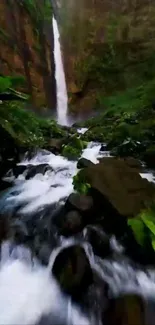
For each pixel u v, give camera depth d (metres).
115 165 2.78
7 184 3.21
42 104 10.05
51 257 2.06
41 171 3.60
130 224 2.02
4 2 8.52
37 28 10.77
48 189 3.12
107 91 10.93
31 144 4.22
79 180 2.62
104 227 2.21
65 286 1.81
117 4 11.79
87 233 2.17
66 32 12.89
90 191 2.42
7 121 3.33
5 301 1.82
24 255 2.18
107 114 7.37
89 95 11.35
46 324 1.69
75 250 1.99
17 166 3.57
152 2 10.88
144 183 2.53
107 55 11.29
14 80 3.41
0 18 8.26
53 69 11.55
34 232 2.35
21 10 9.61
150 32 10.59
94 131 6.00
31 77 9.70
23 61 9.26
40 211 2.61
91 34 11.99
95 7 12.34
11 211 2.64
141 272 1.93
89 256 2.00
